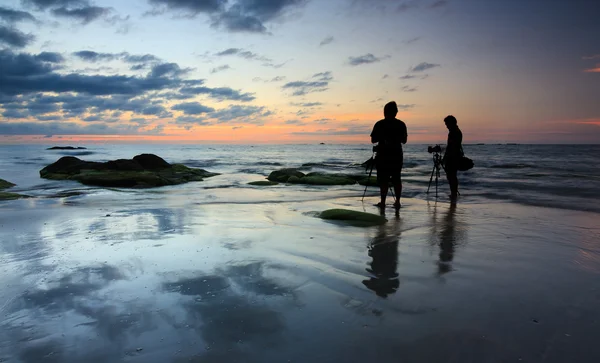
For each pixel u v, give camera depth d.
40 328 2.53
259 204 8.35
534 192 10.78
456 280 3.43
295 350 2.26
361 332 2.47
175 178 14.84
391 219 6.49
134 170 16.47
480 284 3.32
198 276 3.51
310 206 8.05
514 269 3.74
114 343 2.34
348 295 3.08
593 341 2.34
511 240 4.94
